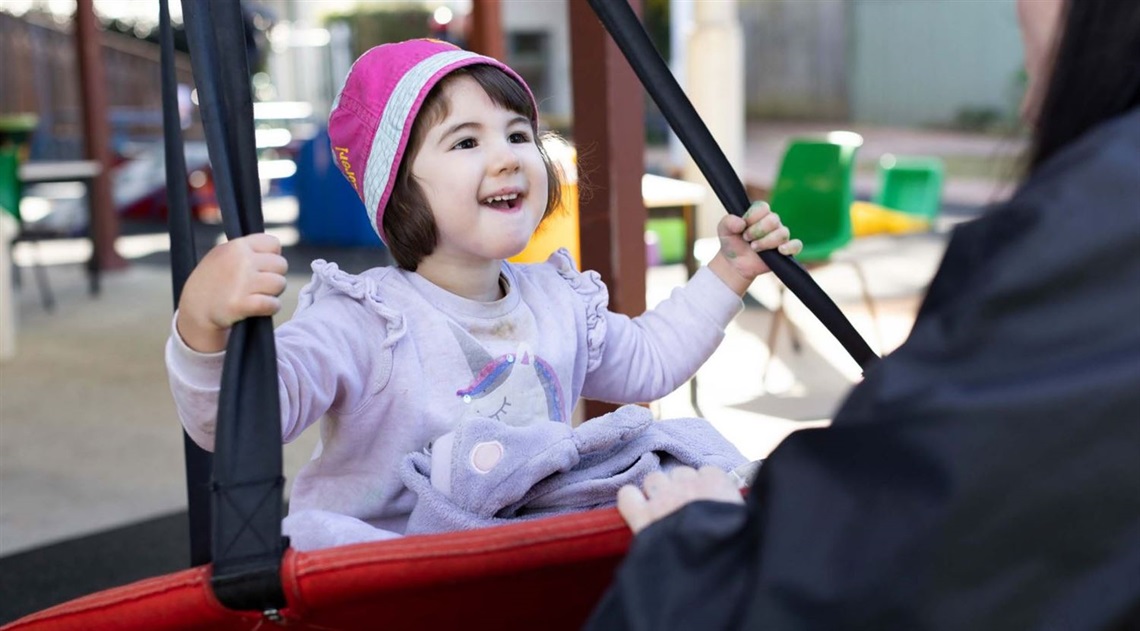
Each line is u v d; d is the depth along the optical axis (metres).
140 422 3.77
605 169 2.49
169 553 2.68
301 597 0.83
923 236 6.55
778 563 0.70
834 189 4.09
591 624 0.78
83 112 6.71
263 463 0.88
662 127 12.80
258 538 0.85
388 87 1.34
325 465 1.33
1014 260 0.69
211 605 0.84
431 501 1.17
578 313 1.48
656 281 5.31
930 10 12.58
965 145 11.09
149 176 9.79
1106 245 0.68
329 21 14.80
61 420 3.80
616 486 1.21
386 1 15.51
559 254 1.55
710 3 5.57
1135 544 0.66
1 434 3.65
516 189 1.33
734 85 5.61
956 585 0.67
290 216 9.27
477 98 1.33
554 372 1.39
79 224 7.34
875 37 13.21
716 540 0.76
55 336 5.16
